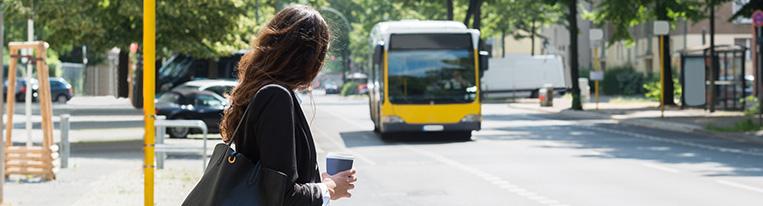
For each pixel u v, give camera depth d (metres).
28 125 18.56
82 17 27.03
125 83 37.16
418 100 30.42
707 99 45.72
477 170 20.31
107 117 42.25
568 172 19.56
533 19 76.12
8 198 14.77
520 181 18.00
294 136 3.98
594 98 71.62
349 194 4.27
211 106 31.19
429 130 30.38
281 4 53.62
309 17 4.14
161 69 43.88
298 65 4.09
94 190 15.60
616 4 48.28
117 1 27.42
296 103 4.06
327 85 113.31
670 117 41.00
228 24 28.52
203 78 43.94
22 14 26.62
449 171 20.19
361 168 21.08
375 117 33.50
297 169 4.04
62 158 20.08
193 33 28.70
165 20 28.03
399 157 24.03
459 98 30.50
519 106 60.47
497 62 75.19
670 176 18.53
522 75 75.38
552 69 75.75
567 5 52.06
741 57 43.66
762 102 32.75
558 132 33.88
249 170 3.98
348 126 39.19
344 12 114.50
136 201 14.13
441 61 30.64
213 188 3.99
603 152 24.70
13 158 17.61
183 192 15.18
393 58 30.61
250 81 4.08
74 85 74.69
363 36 103.19
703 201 14.75
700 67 48.97
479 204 14.79
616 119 42.00
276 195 3.90
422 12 76.81
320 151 26.11
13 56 17.89
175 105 31.11
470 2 57.44
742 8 38.84
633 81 75.88
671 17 50.09
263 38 4.10
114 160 22.02
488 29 76.62
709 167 20.33
